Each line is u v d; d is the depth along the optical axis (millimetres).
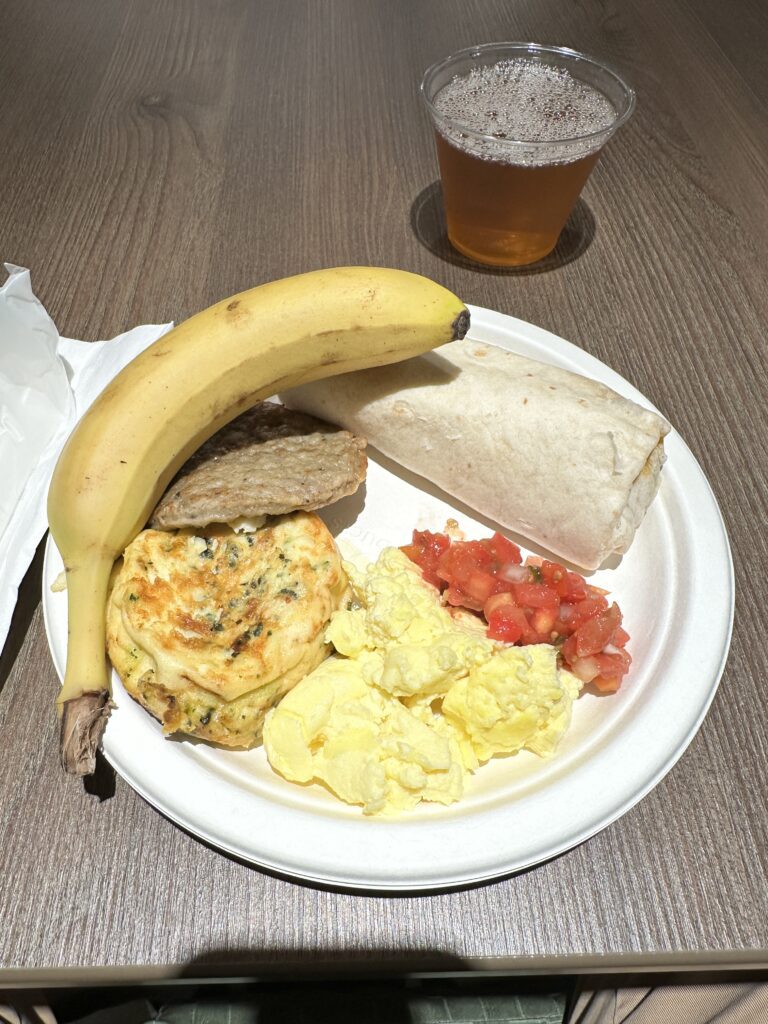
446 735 223
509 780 216
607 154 416
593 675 229
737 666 240
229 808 201
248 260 357
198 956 191
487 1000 316
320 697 218
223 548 240
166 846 206
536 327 310
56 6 517
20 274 261
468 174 310
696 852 206
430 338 240
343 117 433
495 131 303
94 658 214
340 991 306
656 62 471
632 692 228
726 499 279
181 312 335
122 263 355
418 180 399
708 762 221
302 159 409
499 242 341
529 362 280
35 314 267
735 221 382
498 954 193
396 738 213
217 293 342
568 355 302
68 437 260
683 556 252
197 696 214
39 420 278
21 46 483
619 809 202
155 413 232
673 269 358
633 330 332
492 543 262
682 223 380
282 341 238
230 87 452
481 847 196
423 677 219
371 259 358
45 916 195
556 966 194
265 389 253
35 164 404
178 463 246
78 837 207
